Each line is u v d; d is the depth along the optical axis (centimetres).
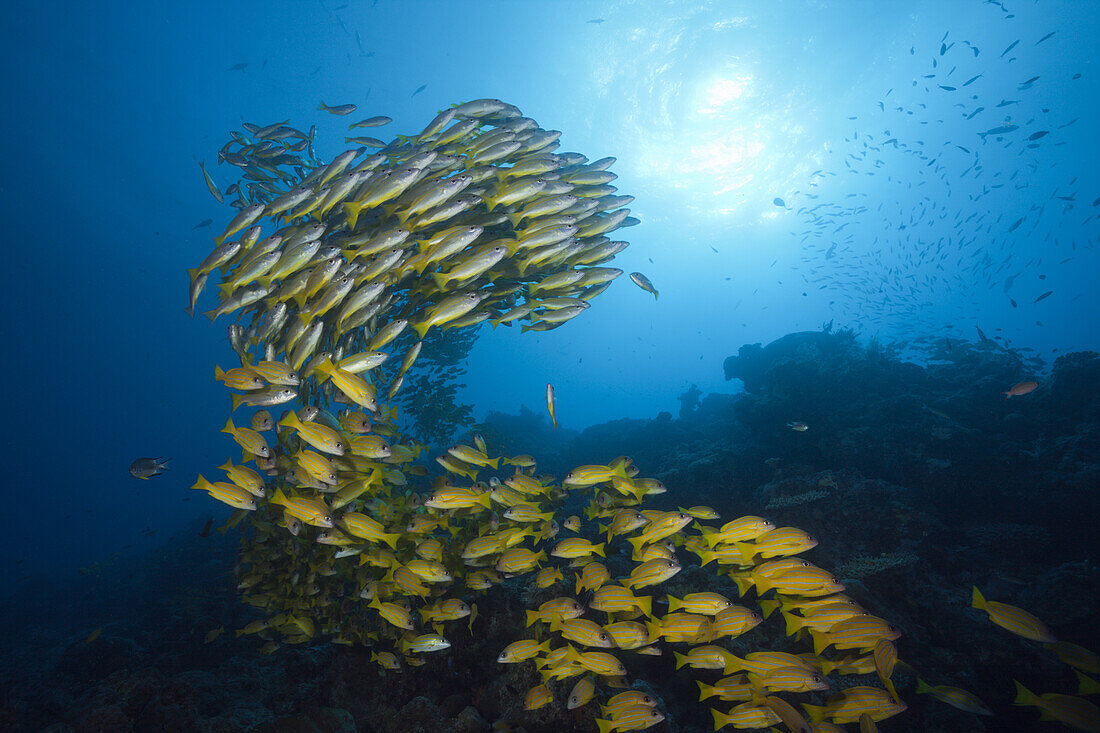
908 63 4244
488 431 1493
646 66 4266
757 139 4559
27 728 764
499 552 600
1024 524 1025
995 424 1272
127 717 564
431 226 641
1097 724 403
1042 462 1116
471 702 628
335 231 656
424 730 566
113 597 1956
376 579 609
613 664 474
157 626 1310
